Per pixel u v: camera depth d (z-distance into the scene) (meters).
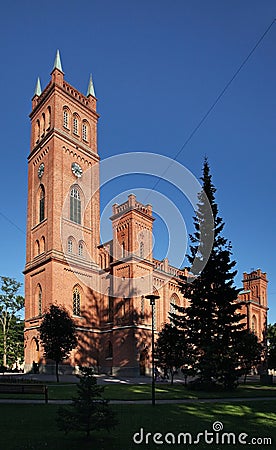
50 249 54.88
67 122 63.12
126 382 42.22
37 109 66.25
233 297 35.97
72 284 55.69
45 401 24.66
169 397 28.09
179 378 49.94
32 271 57.94
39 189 61.38
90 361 55.50
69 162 60.81
